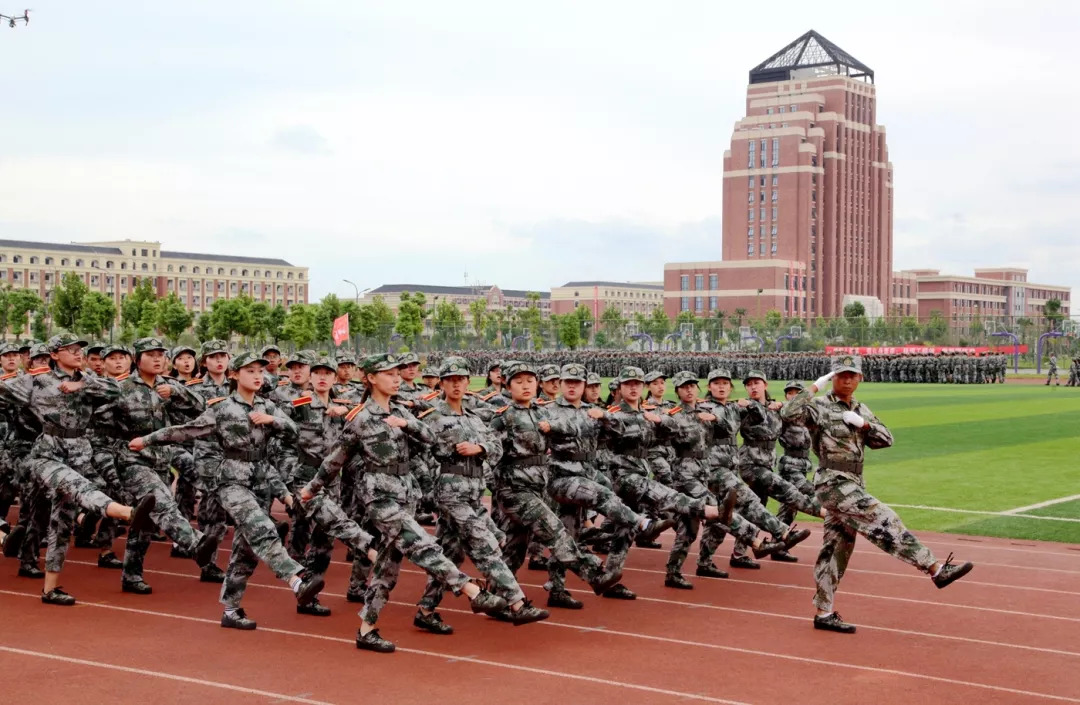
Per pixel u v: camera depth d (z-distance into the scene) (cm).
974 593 1177
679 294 17650
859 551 1430
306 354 1425
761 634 997
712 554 1296
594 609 1100
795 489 1355
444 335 9938
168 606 1099
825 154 17988
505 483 1075
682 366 7488
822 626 1013
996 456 2588
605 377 7688
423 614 1000
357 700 798
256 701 796
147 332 11031
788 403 1015
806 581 1245
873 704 795
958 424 3534
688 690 826
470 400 1341
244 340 11450
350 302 11225
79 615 1059
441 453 1003
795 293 17150
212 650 933
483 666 888
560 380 1186
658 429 1249
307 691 820
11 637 974
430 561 937
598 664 895
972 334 9525
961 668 888
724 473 1276
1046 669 887
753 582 1240
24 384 1134
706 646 953
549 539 1068
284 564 978
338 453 965
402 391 1539
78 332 10806
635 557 1398
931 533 1572
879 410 4244
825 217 18025
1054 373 6681
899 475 2238
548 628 1019
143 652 926
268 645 949
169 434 1027
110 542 1297
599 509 1094
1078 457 2564
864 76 19588
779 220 17488
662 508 1185
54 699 801
